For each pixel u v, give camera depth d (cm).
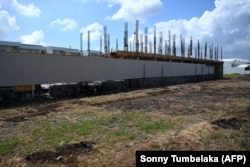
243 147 757
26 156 729
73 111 1408
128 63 2891
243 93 2384
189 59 4628
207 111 1419
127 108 1519
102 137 909
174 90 2634
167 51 4341
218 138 838
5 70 1677
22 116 1280
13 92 1711
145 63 3209
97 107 1544
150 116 1279
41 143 849
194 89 2778
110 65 2605
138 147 751
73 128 1030
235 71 8375
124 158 685
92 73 2369
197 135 851
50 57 1964
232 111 1395
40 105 1598
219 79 5278
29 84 1816
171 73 3841
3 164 676
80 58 2234
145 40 3762
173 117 1255
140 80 3094
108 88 2528
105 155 724
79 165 657
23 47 3353
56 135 937
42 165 662
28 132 990
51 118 1234
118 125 1094
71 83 2152
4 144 836
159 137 848
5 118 1233
